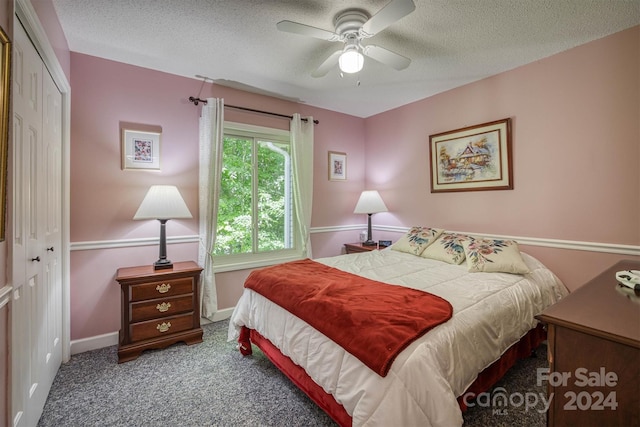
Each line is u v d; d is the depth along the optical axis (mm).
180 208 2385
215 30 2012
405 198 3621
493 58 2408
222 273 2994
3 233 1068
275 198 3436
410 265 2436
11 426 1138
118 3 1723
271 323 1820
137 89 2525
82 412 1602
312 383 1520
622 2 1712
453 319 1388
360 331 1267
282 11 1801
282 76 2758
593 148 2152
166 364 2096
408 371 1098
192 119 2795
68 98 2150
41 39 1474
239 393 1771
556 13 1822
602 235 2117
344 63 1815
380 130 3926
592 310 980
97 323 2363
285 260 3416
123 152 2463
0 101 1025
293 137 3344
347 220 4012
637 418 770
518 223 2578
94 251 2352
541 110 2420
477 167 2855
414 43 2176
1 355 1088
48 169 1762
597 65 2123
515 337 1674
